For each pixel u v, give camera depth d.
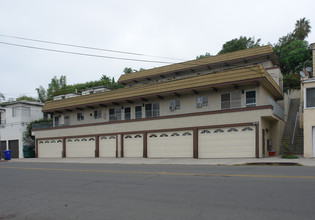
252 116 20.64
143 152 25.45
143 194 9.21
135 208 7.58
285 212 6.54
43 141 33.34
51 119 38.94
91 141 29.36
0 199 9.72
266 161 17.50
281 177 11.05
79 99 31.41
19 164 23.97
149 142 25.38
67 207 8.11
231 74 22.22
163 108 26.80
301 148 22.55
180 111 25.81
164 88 25.52
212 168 15.50
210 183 10.48
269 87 23.56
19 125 37.22
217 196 8.35
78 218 6.99
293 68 48.44
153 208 7.47
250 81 21.41
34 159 30.83
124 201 8.41
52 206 8.33
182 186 10.18
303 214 6.35
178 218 6.51
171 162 20.25
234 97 23.30
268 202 7.43
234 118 21.30
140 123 25.95
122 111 29.39
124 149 26.89
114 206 7.91
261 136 20.58
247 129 20.81
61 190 10.76
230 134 21.44
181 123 23.64
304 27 57.91
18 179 14.34
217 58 29.72
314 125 19.05
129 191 9.83
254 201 7.59
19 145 37.06
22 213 7.74
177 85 24.83
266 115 20.16
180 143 23.70
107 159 25.52
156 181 11.59
